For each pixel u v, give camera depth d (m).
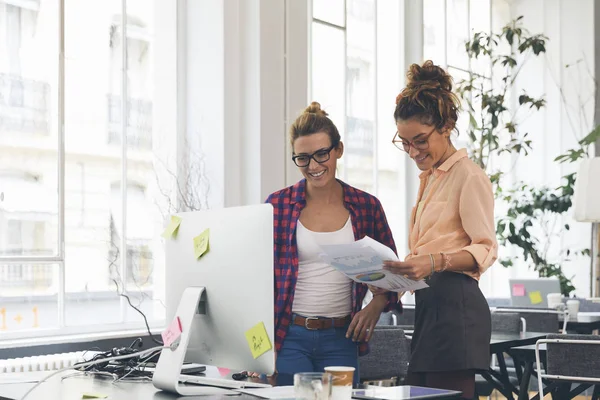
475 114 8.38
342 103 6.56
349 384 1.88
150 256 5.11
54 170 4.66
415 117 2.62
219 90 5.13
